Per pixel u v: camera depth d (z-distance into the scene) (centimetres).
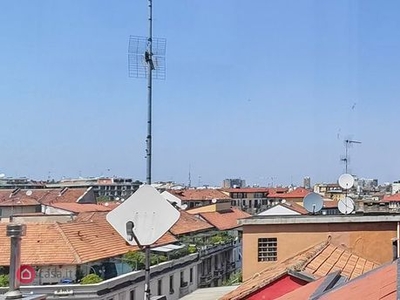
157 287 4259
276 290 1291
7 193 9619
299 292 988
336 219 2170
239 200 12231
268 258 2175
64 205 7412
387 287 596
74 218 5159
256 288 1302
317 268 1436
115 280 3628
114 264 3997
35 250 3872
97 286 3422
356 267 1681
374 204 4869
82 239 4188
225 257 6662
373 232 2166
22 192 9681
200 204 9150
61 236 4056
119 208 912
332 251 1914
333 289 805
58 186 14512
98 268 3928
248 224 2192
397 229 2148
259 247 2181
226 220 7844
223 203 8606
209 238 6366
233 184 18588
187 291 4984
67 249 3906
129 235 900
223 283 6166
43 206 7875
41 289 3341
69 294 3375
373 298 580
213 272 6109
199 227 6669
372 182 15400
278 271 1463
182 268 4909
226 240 6625
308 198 2527
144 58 1065
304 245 2170
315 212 2508
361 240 2162
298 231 2178
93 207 7394
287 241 2177
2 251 3819
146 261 918
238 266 7131
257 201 12525
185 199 9438
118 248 4359
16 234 729
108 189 14725
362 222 2167
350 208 2809
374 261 2055
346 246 2162
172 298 4591
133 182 15138
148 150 1027
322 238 2172
